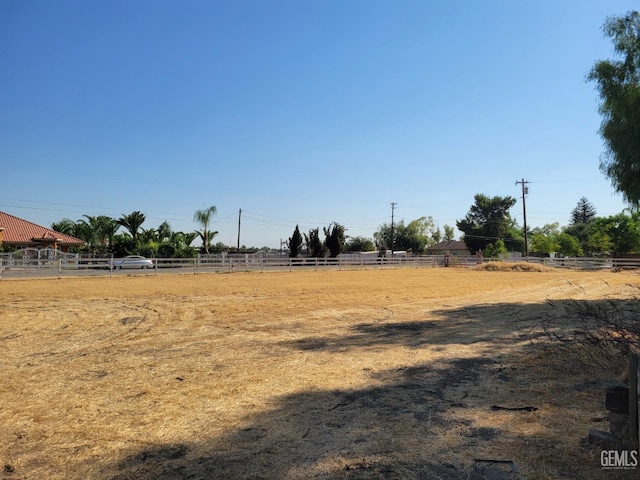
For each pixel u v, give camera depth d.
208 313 12.90
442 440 4.29
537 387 5.88
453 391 5.83
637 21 14.51
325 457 3.94
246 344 8.90
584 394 5.50
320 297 16.91
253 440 4.32
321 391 5.86
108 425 4.69
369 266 41.41
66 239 44.38
